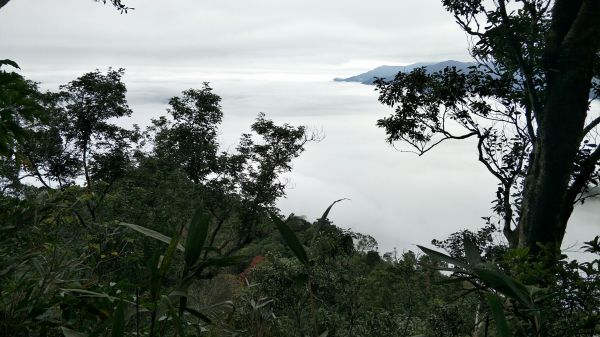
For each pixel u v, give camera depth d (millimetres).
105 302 1659
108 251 2541
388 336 9953
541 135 8531
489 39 9445
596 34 8078
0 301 1569
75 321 1695
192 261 1052
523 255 2654
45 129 20453
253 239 24859
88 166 25625
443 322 5965
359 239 11984
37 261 1770
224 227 25750
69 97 25188
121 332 900
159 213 18188
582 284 2199
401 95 12758
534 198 8562
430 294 10398
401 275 11648
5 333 1484
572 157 8219
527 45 9375
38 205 2262
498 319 910
